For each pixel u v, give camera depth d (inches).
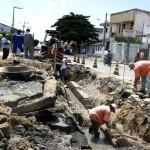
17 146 229.9
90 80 842.8
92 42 2463.1
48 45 931.3
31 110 342.6
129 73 974.4
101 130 451.5
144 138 385.7
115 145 386.9
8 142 232.8
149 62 501.4
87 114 523.5
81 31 2341.3
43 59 920.3
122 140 376.2
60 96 536.7
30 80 447.8
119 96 550.9
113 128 447.5
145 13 2041.1
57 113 373.1
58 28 2374.5
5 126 239.8
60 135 313.3
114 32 2338.8
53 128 343.9
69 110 468.1
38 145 259.4
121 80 672.4
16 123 280.5
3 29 2573.8
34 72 470.9
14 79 440.5
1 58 724.7
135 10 2038.6
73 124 380.8
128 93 533.3
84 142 349.7
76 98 682.2
